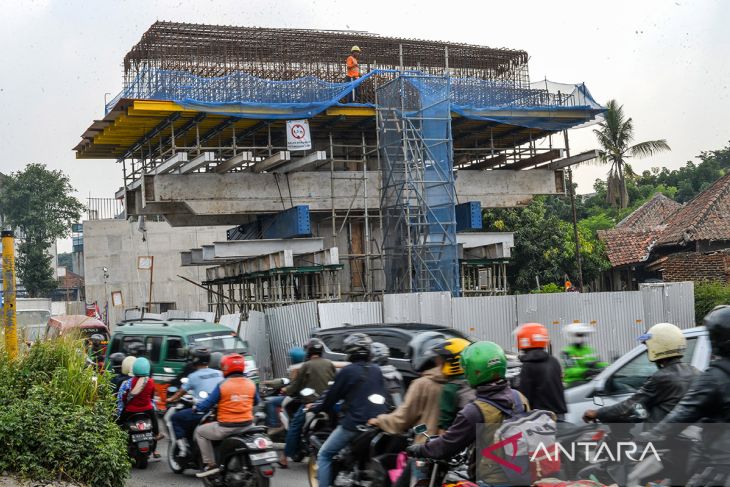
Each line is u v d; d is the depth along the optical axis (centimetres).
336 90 2847
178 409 1048
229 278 3147
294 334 2145
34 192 6088
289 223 2930
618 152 5791
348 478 729
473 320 2194
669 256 3594
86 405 1002
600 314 2303
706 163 6988
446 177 2808
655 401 563
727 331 457
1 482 844
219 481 861
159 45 2766
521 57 3316
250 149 3080
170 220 3288
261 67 2922
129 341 1545
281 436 1093
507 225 4309
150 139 3089
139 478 1052
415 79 2833
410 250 2759
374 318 2102
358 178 3117
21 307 3809
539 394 702
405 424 604
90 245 4575
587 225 6103
